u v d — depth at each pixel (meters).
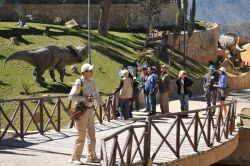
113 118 22.58
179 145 14.85
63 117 27.69
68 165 12.96
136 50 47.50
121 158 11.87
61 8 51.75
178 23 52.25
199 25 66.31
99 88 35.09
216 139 18.00
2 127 25.95
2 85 31.45
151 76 24.08
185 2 54.09
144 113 25.45
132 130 12.56
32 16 50.38
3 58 35.25
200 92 40.44
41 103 17.86
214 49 64.81
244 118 25.17
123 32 54.50
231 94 44.19
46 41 40.25
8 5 48.72
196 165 15.55
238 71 63.97
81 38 43.97
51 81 34.31
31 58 32.84
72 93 12.80
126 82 22.47
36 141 16.47
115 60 41.59
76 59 34.84
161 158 14.45
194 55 58.81
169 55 51.69
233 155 22.70
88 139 13.23
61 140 16.77
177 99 34.53
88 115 13.01
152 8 50.72
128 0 57.00
